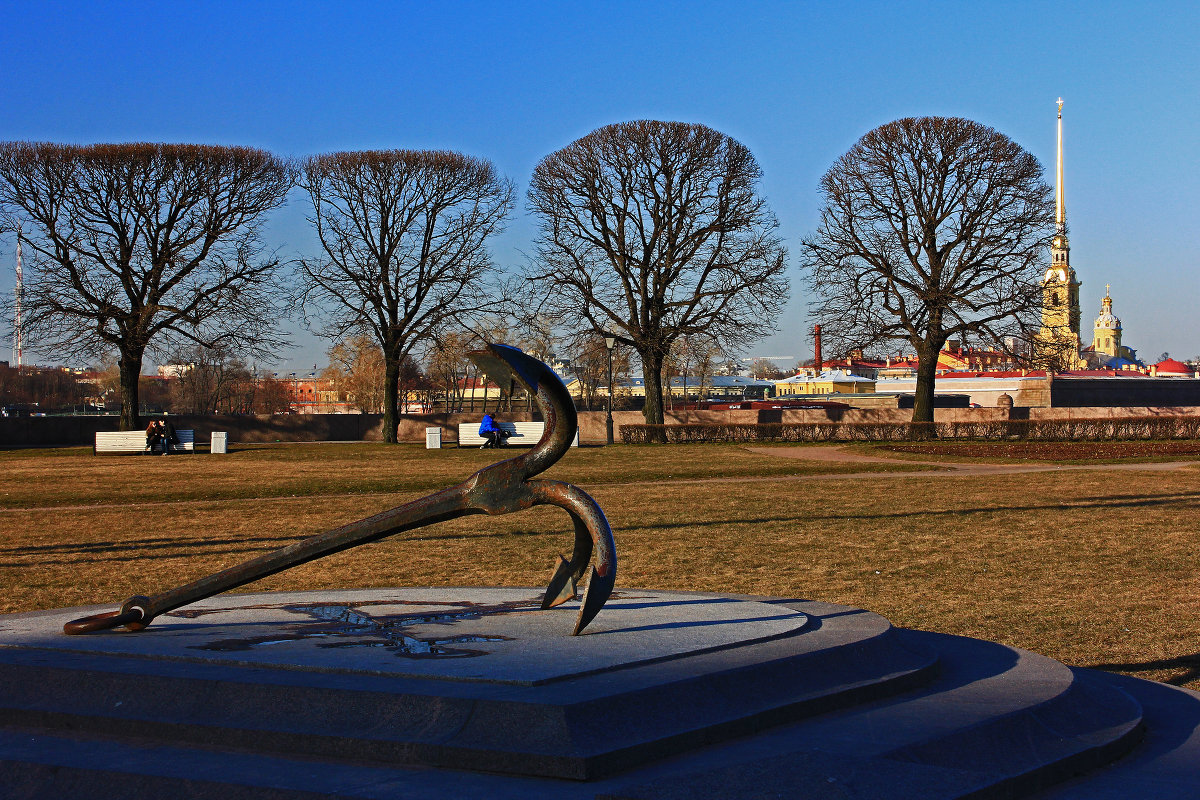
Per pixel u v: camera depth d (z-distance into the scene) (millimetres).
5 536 12555
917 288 36250
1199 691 4625
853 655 3832
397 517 4117
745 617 4430
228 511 15258
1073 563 9250
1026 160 34875
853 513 13766
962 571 8898
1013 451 28891
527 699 2957
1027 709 3510
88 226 33031
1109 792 3049
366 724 3059
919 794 2617
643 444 36781
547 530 12180
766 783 2668
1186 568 8891
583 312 36969
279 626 4324
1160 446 29500
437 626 4227
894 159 36125
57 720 3420
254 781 2799
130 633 4258
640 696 3068
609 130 36438
